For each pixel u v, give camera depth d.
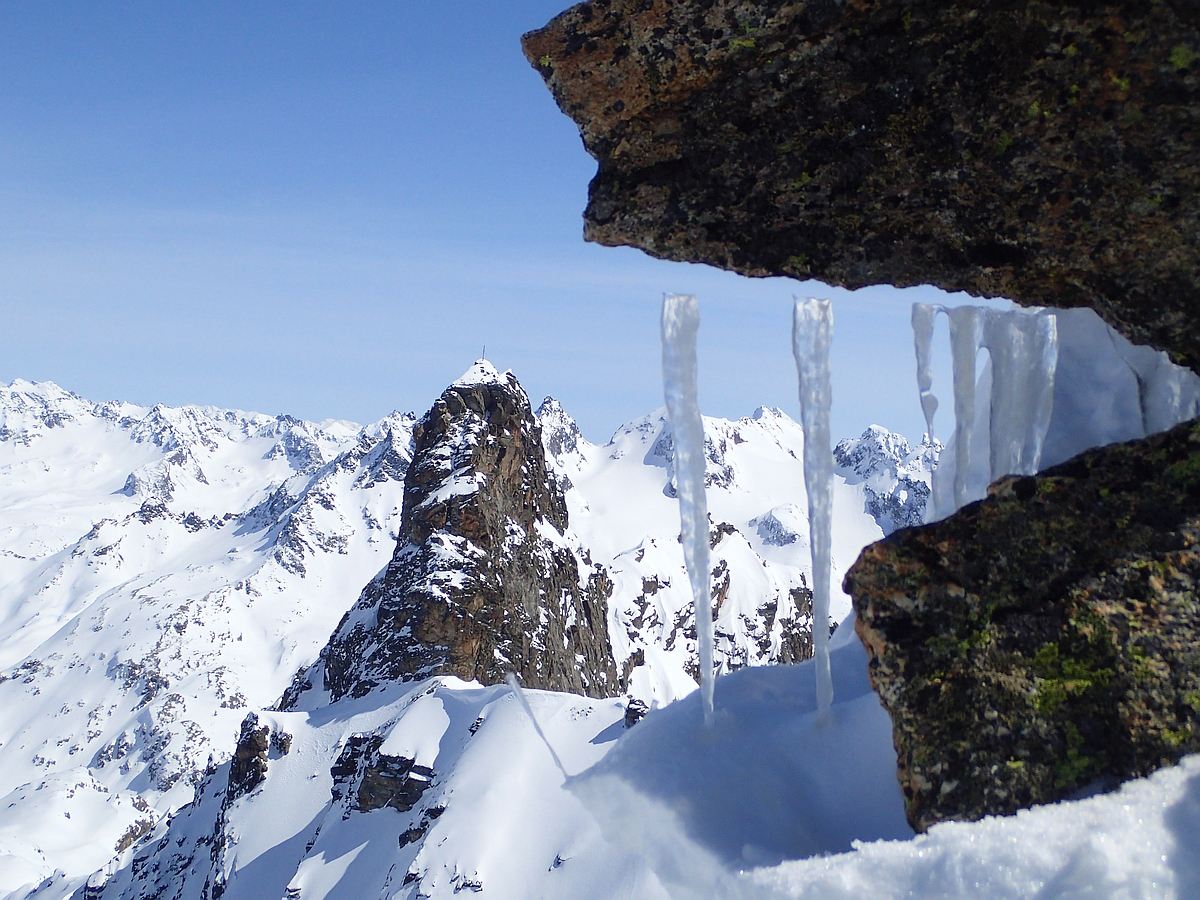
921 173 4.66
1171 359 4.66
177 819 117.31
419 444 125.12
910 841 3.78
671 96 4.84
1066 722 3.94
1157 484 4.33
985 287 4.84
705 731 5.03
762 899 3.90
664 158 5.01
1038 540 4.33
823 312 4.91
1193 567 4.07
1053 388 6.36
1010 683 4.07
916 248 4.84
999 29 4.29
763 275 5.11
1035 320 5.94
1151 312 4.55
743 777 4.73
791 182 4.88
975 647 4.20
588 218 5.18
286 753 101.31
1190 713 3.78
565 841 74.81
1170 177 4.23
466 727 92.56
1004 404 5.97
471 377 129.88
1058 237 4.54
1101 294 4.63
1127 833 3.46
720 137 4.88
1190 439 4.39
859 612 4.46
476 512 115.31
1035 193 4.48
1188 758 3.67
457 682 101.94
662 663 163.25
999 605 4.25
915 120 4.56
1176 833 3.44
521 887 72.19
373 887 80.19
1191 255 4.36
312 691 113.00
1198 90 4.08
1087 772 3.81
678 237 5.12
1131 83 4.16
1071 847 3.50
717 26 4.60
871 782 4.70
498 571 114.25
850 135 4.70
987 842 3.61
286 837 92.31
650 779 4.69
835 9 4.46
